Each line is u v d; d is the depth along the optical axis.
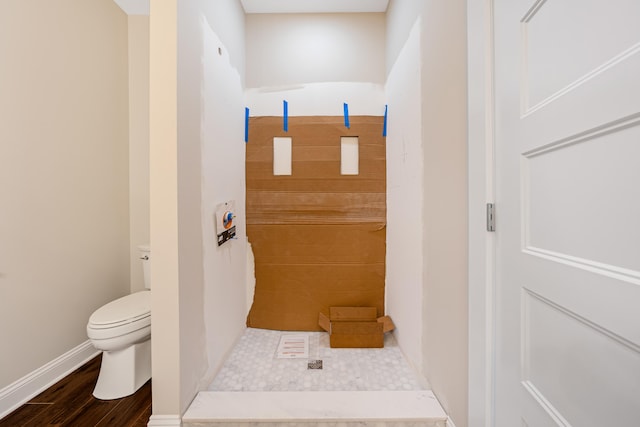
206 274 1.42
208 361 1.43
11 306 1.39
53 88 1.60
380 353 1.74
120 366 1.43
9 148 1.39
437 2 1.21
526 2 0.72
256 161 2.10
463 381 1.02
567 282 0.61
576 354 0.59
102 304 1.92
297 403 1.23
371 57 2.11
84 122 1.79
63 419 1.27
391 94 1.94
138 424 1.24
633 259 0.48
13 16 1.40
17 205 1.42
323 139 2.10
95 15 1.87
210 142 1.48
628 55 0.48
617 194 0.51
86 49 1.81
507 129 0.81
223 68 1.66
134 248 2.17
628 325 0.49
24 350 1.43
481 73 0.89
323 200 2.11
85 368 1.70
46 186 1.56
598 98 0.54
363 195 2.10
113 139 2.02
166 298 1.14
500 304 0.85
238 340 1.92
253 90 2.11
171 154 1.14
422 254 1.39
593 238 0.56
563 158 0.63
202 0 1.38
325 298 2.11
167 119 1.13
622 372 0.50
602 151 0.53
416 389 1.39
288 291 2.11
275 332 2.07
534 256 0.71
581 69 0.58
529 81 0.73
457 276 1.06
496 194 0.86
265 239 2.12
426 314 1.35
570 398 0.61
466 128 0.99
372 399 1.25
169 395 1.14
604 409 0.53
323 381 1.46
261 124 2.10
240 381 1.47
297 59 2.12
